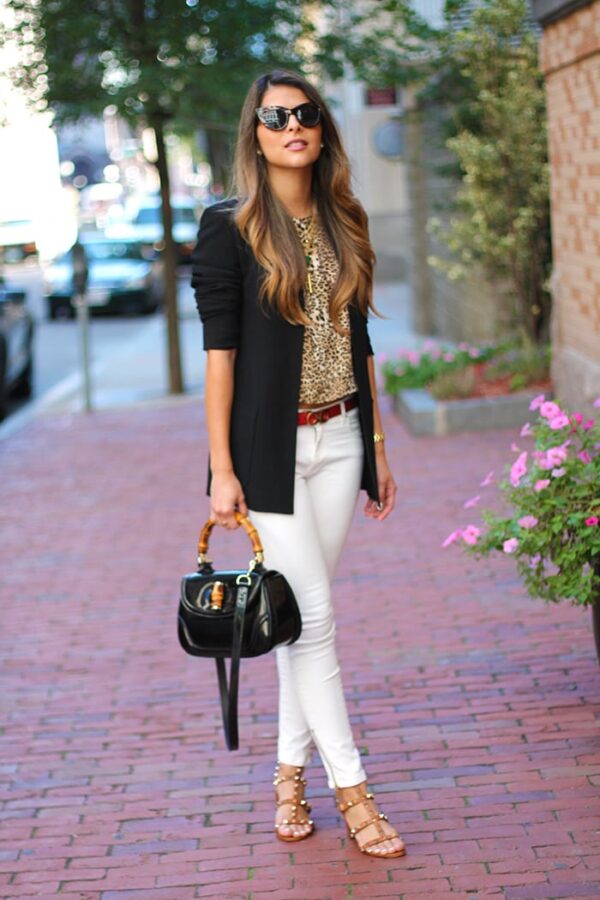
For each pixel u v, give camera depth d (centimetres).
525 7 1527
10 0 1752
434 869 512
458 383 1491
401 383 1587
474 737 638
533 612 827
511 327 1772
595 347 1157
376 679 729
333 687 525
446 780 592
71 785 624
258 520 507
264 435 500
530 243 1609
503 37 1567
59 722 709
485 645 772
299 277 490
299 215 508
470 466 1270
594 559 623
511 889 493
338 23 1800
